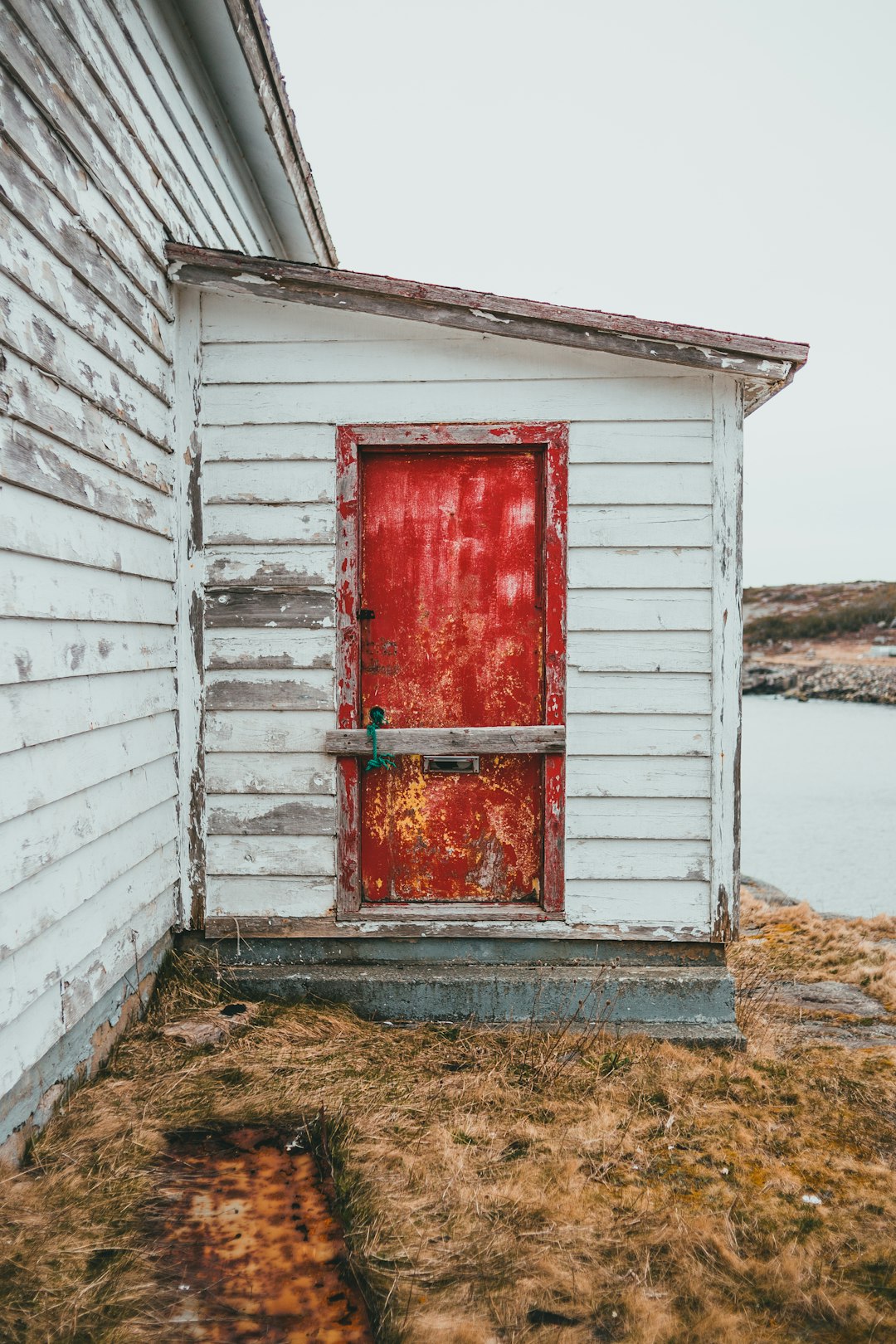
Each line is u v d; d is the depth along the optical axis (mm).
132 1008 3426
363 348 3857
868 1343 2100
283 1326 2053
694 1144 2943
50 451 2709
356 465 3889
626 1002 3764
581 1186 2674
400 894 4012
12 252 2494
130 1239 2314
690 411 3826
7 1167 2465
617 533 3855
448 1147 2809
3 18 2455
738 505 3820
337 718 3902
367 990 3789
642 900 3904
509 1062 3414
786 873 7141
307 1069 3209
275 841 3920
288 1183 2598
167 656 3789
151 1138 2736
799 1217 2564
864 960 4887
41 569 2662
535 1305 2172
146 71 3625
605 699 3879
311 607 3895
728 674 3838
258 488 3877
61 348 2787
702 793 3873
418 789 3990
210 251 3691
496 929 3893
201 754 3908
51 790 2699
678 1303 2213
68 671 2824
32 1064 2604
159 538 3703
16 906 2490
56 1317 2039
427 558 3977
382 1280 2189
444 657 3988
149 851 3594
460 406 3855
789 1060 3584
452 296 3664
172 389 3834
